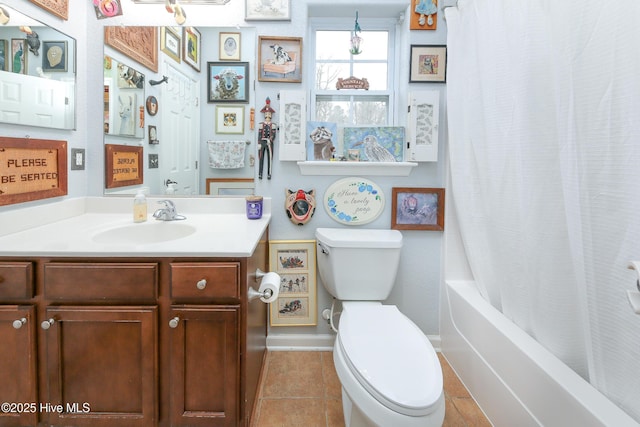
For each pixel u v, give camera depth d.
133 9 1.75
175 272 1.18
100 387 1.20
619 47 0.86
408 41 1.81
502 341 1.33
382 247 1.63
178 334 1.19
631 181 0.85
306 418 1.44
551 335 1.17
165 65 1.78
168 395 1.22
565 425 1.00
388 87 1.96
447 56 1.71
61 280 1.16
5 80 1.28
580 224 0.98
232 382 1.21
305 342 1.93
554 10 1.06
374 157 1.85
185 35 1.77
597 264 0.95
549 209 1.15
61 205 1.58
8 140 1.28
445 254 1.87
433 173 1.87
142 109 1.78
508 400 1.29
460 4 1.63
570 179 1.01
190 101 1.79
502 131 1.36
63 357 1.18
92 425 1.20
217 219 1.70
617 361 0.92
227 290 1.19
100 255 1.16
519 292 1.35
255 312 1.49
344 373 1.15
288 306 1.89
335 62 1.95
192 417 1.22
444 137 1.84
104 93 1.76
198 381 1.21
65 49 1.56
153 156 1.80
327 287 1.76
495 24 1.37
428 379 1.06
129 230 1.54
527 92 1.20
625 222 0.87
